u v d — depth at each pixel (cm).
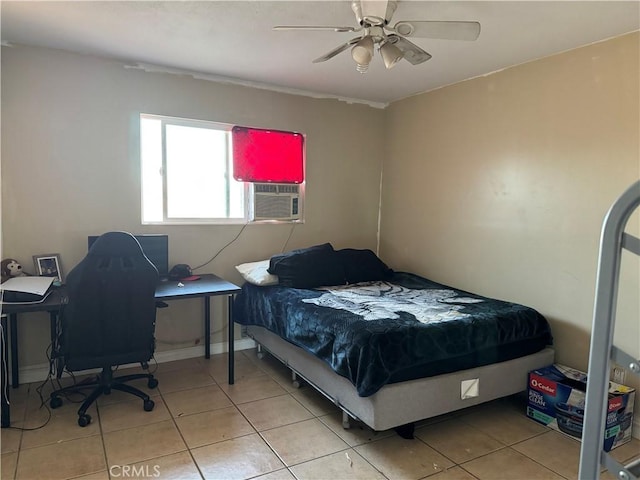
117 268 241
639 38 241
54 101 296
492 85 324
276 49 287
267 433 241
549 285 289
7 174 286
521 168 304
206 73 343
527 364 268
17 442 226
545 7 217
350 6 222
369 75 339
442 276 372
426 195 386
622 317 249
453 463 217
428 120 381
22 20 246
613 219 89
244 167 368
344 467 212
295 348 289
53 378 307
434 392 231
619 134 251
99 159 312
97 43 281
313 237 408
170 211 348
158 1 221
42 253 298
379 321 239
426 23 195
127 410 264
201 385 304
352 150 420
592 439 94
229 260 369
